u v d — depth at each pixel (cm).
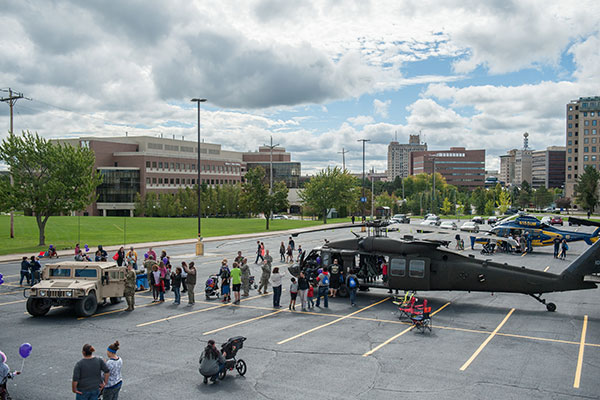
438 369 1319
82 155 4866
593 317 1955
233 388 1180
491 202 12112
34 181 4578
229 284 2266
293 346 1534
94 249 4447
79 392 898
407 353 1464
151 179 11969
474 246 4794
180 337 1642
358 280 2325
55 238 5372
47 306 1967
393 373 1286
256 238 5709
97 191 11306
